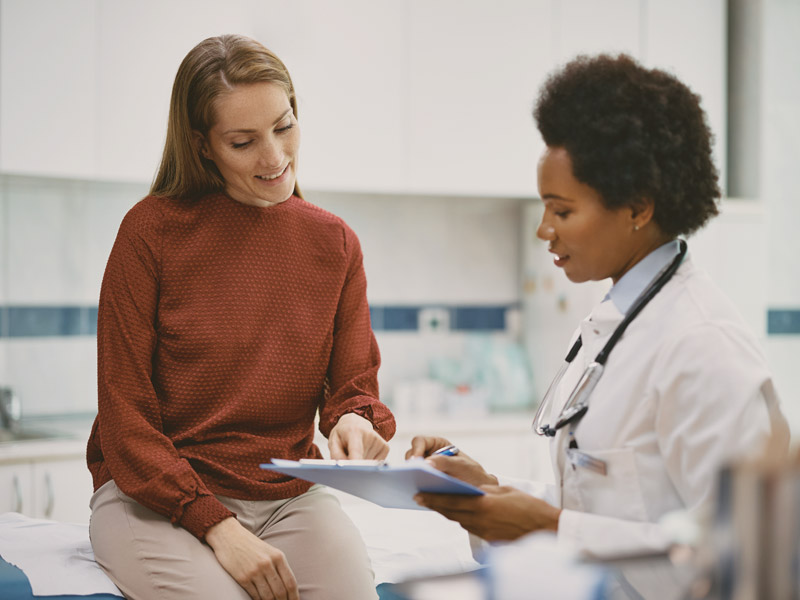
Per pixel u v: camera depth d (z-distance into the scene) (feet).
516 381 12.49
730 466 2.15
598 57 4.05
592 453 3.94
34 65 9.57
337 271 6.00
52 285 11.08
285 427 5.79
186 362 5.50
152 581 4.94
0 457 8.92
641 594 2.86
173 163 5.76
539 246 12.55
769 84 12.44
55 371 11.13
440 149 11.30
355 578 5.30
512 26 11.55
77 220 11.16
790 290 12.76
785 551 2.07
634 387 3.86
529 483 4.94
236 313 5.55
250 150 5.47
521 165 11.64
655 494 3.82
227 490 5.43
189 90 5.49
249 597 4.89
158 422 5.41
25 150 9.55
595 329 4.19
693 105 3.97
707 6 12.24
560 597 2.60
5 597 4.87
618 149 3.79
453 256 13.00
